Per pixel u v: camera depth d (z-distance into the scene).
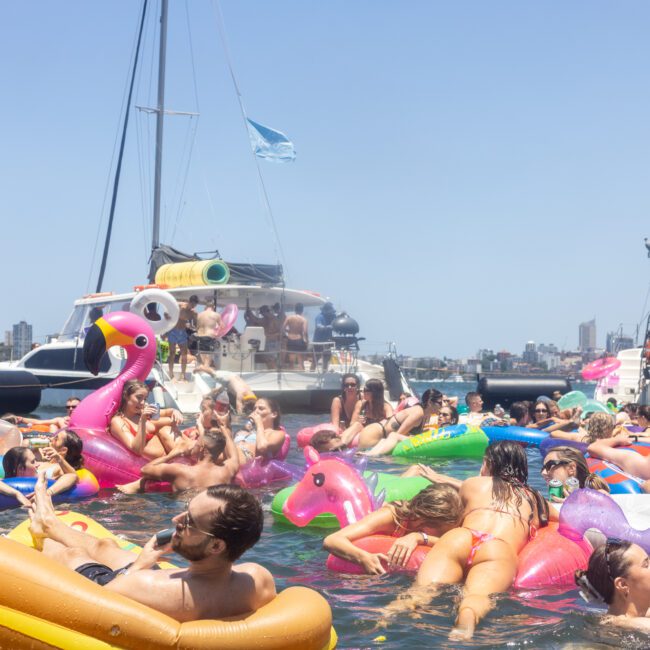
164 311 17.39
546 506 6.72
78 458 9.45
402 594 5.84
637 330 27.30
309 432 13.69
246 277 21.78
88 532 6.08
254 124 26.50
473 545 6.18
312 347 21.53
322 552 7.22
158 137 28.77
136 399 10.48
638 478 9.52
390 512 6.77
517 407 15.51
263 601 4.16
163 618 3.87
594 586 5.35
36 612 3.86
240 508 3.92
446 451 12.91
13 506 8.64
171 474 9.70
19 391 19.03
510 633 5.08
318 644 4.08
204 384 18.75
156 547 4.36
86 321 22.02
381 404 14.34
